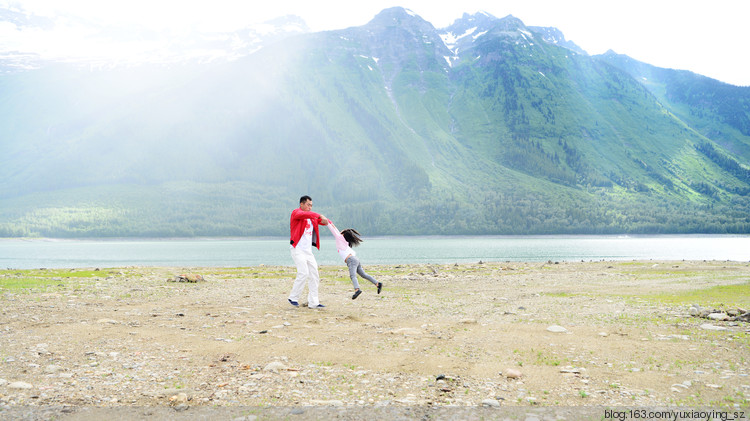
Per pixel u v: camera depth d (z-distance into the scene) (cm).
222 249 14700
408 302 1611
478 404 561
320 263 6675
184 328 1049
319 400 578
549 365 742
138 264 7144
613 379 661
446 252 10625
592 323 1142
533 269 3806
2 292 1762
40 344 858
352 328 1069
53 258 9506
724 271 3369
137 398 581
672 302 1591
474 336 977
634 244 16162
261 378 670
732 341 905
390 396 593
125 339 920
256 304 1516
